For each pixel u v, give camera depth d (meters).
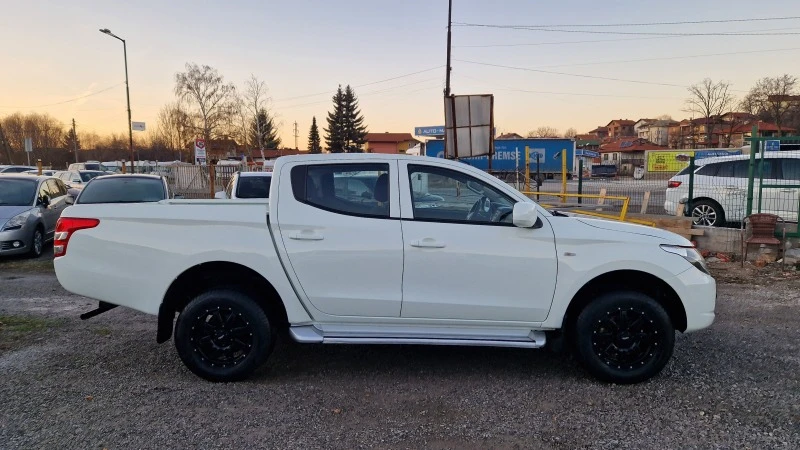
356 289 4.08
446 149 13.73
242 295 4.08
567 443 3.27
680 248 4.21
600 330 4.11
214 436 3.31
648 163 44.62
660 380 4.23
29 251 9.74
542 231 4.11
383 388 4.07
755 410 3.69
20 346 4.91
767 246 9.04
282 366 4.51
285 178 4.15
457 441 3.29
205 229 4.07
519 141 36.22
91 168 42.59
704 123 73.75
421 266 4.05
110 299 4.13
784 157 10.22
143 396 3.86
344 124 86.06
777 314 6.11
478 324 4.16
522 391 4.03
